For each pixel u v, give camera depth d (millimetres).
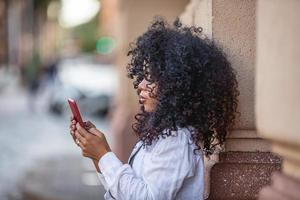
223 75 3143
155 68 3016
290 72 2160
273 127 2279
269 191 2389
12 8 48531
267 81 2336
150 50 3043
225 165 3459
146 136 3008
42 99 30359
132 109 10492
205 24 3582
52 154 13289
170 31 3115
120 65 11883
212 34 3461
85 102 20656
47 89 30141
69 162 12164
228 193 3461
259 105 2420
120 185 2945
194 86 3014
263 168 3451
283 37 2215
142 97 3107
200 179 3078
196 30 3277
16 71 47125
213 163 3457
